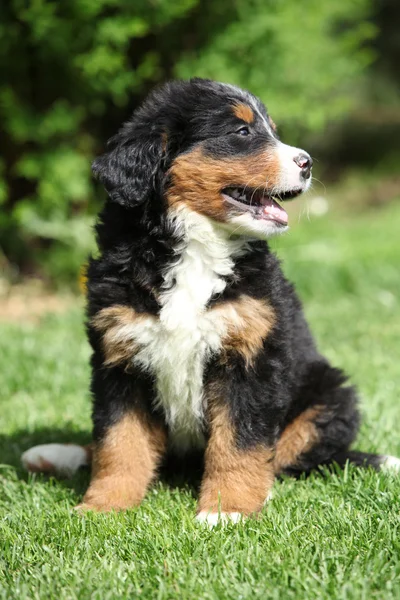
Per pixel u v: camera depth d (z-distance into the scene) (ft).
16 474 14.23
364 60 41.50
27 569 9.99
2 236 31.04
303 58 36.01
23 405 18.10
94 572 9.68
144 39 30.96
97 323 12.44
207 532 10.85
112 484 12.55
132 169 12.43
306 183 13.08
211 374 12.54
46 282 31.19
